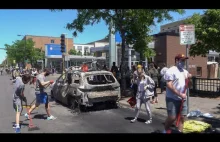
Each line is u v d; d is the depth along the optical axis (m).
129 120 8.90
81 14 13.70
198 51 13.65
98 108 11.13
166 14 14.20
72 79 11.29
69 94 11.16
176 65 6.31
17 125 7.76
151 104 11.26
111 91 10.77
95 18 13.70
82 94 10.33
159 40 26.78
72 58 53.16
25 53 61.72
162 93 14.50
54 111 10.85
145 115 9.62
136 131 7.51
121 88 14.76
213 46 13.02
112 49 18.50
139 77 8.45
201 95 13.31
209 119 8.30
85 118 9.43
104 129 7.85
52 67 58.78
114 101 11.12
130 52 22.80
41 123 8.81
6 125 8.65
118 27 14.55
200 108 10.00
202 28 12.99
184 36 8.43
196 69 28.89
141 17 12.81
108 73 11.02
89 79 11.31
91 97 10.34
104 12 13.62
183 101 6.20
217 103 10.95
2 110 11.52
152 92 8.41
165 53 26.11
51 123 8.78
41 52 71.44
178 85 6.17
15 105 7.89
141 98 8.48
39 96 8.96
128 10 13.04
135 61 27.53
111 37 18.44
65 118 9.52
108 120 9.02
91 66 20.61
